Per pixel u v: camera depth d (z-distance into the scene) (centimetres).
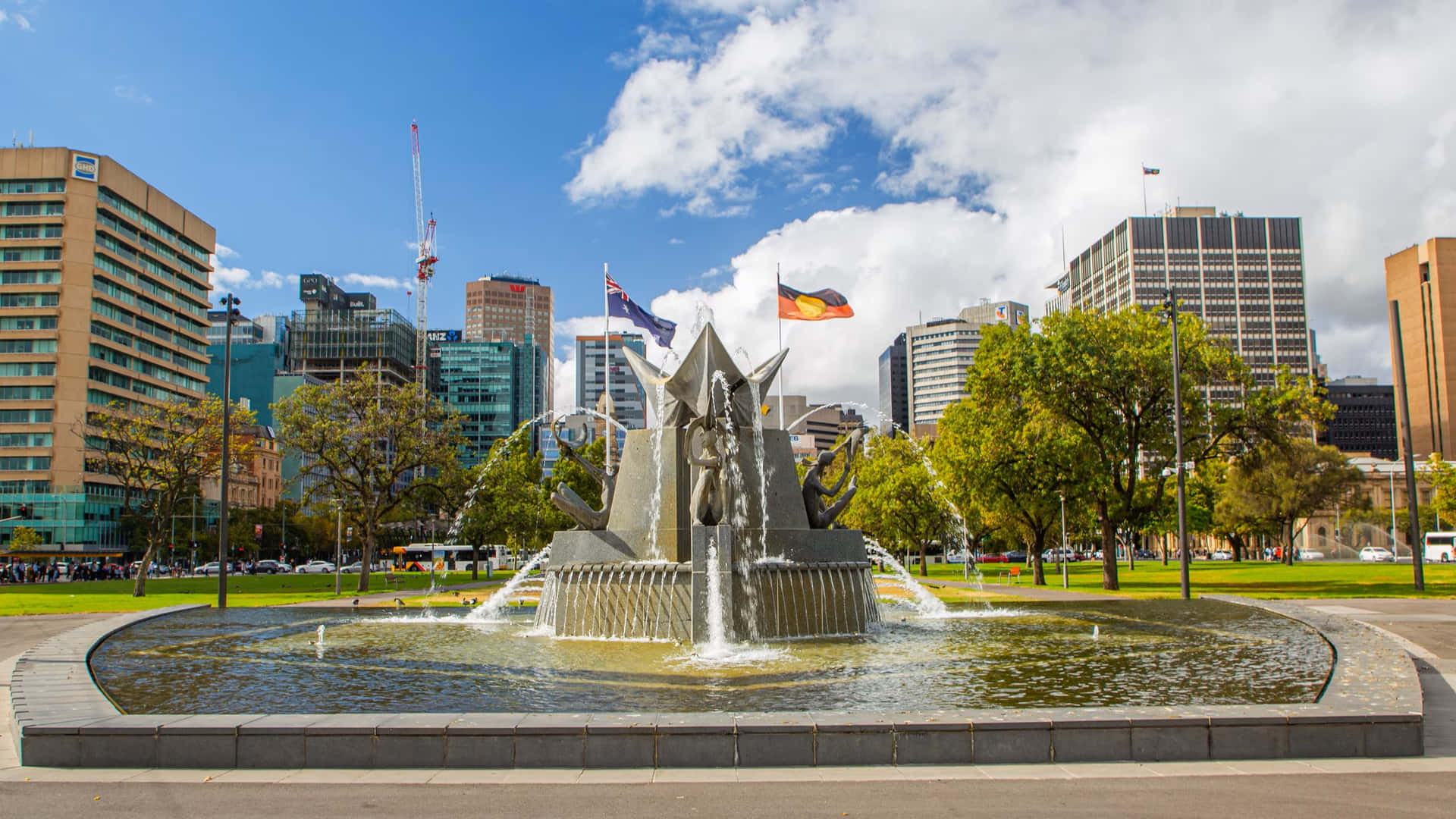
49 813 839
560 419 2439
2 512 10644
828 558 2236
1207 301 19638
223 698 1325
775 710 1199
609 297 4691
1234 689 1312
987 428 4981
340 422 5559
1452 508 8744
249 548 11100
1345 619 2189
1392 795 871
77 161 11250
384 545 11881
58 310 11025
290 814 834
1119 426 4528
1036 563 5441
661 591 2070
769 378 2345
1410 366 14188
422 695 1333
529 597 4075
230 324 3419
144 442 5053
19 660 1625
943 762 985
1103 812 823
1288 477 7656
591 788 908
